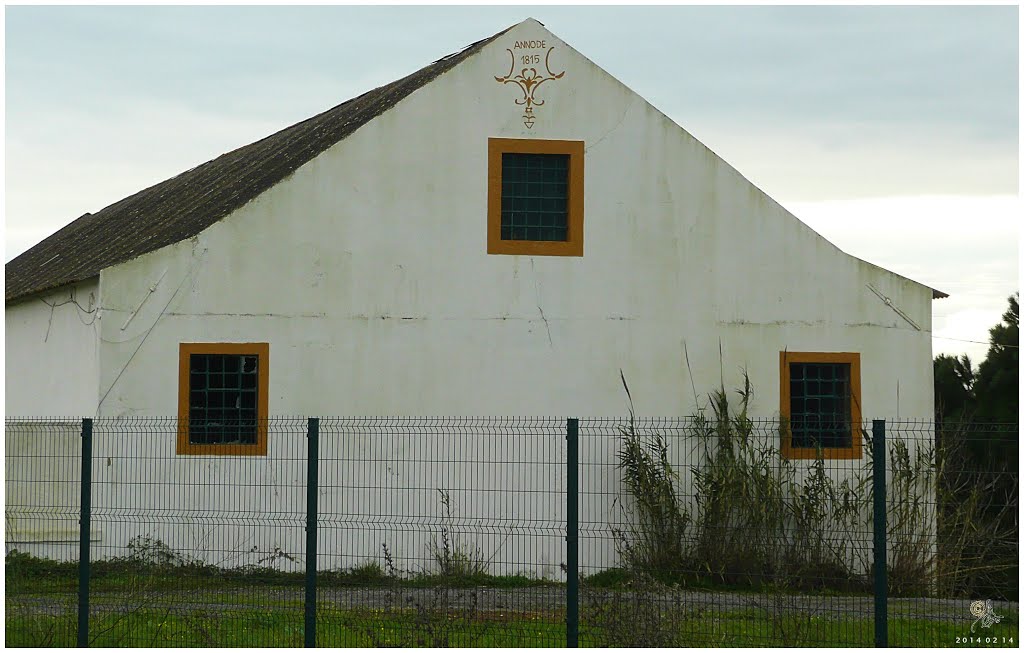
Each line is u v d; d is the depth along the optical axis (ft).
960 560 51.60
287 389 61.21
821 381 65.51
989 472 50.34
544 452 61.93
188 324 60.49
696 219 65.00
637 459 61.26
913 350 65.87
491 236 63.46
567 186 64.39
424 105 63.31
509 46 64.18
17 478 51.13
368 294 62.39
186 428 57.88
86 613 41.45
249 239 61.41
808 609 42.27
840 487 61.52
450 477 60.80
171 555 51.93
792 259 65.51
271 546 58.23
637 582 42.11
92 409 60.23
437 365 62.64
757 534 54.60
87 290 62.34
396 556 54.19
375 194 62.75
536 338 63.52
